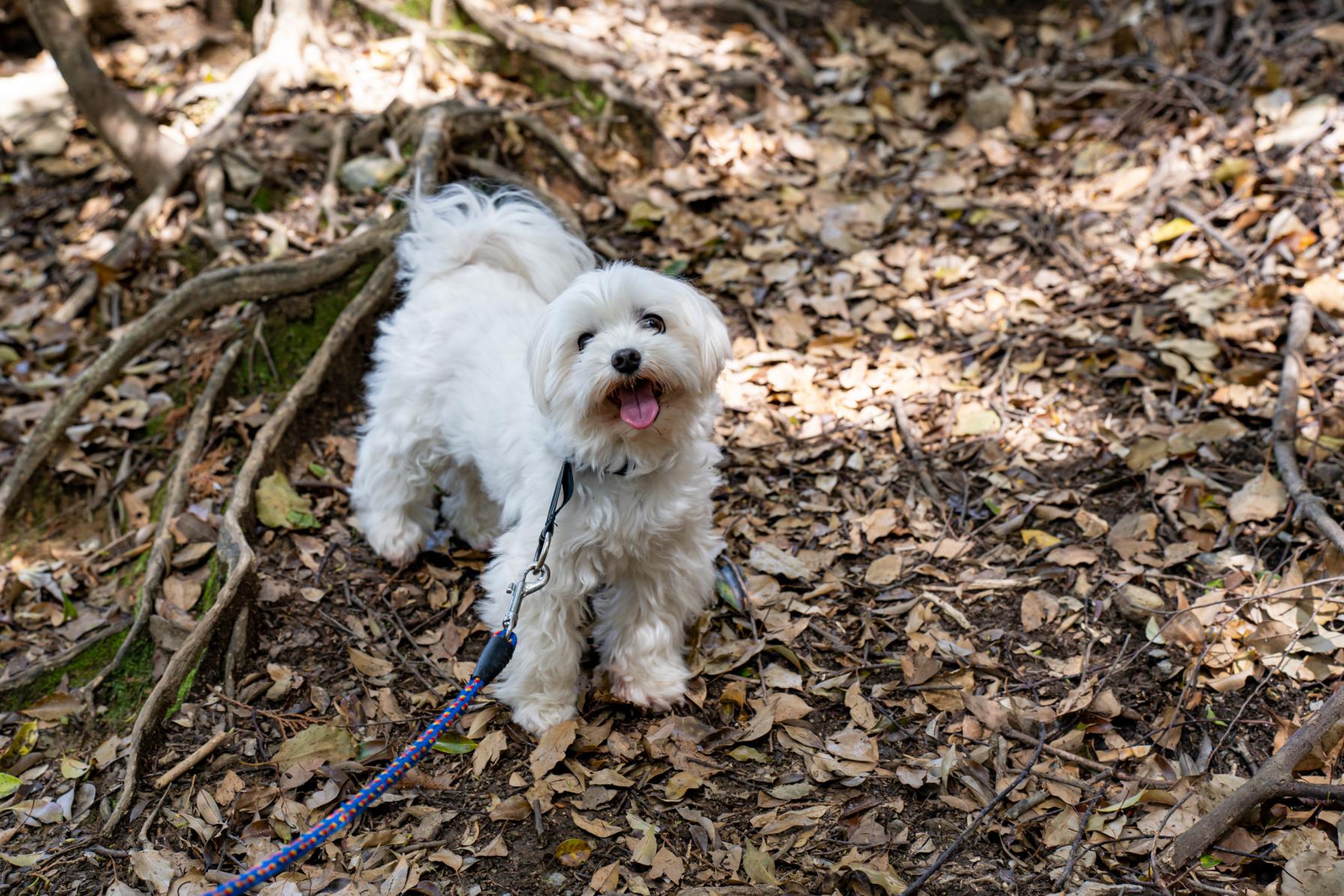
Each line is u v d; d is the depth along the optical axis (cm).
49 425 177
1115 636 151
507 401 149
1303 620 147
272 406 183
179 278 204
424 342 158
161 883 134
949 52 243
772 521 168
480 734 147
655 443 138
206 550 165
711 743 144
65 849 139
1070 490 167
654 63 238
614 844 136
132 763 143
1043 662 150
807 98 236
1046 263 197
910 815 137
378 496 164
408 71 224
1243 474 164
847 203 211
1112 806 136
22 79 236
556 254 161
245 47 245
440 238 162
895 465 173
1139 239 197
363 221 203
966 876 132
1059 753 140
